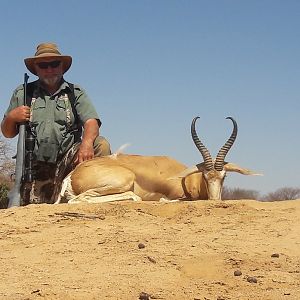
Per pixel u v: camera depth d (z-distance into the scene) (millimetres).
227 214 2762
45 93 3527
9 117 3434
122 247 2205
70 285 1781
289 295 1683
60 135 3480
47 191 3539
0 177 7977
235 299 1650
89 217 2727
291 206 2926
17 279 1854
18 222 2668
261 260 2023
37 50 3574
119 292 1718
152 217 2770
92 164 3486
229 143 3840
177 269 1938
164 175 3693
